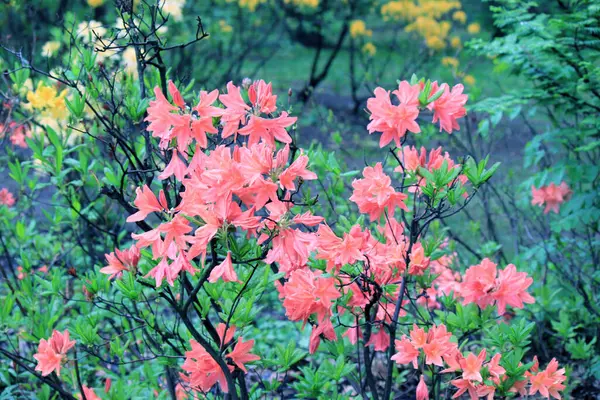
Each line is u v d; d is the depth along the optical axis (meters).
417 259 2.29
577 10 3.83
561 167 3.78
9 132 3.68
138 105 2.49
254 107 2.02
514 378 2.34
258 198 1.86
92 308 3.16
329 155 2.74
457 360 2.26
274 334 4.11
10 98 3.54
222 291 2.50
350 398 2.70
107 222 4.00
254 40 11.44
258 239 1.94
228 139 2.42
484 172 2.14
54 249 3.61
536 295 3.82
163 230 1.86
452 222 5.54
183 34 7.69
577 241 4.48
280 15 10.41
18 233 3.50
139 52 2.46
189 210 1.86
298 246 1.88
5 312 2.76
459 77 5.86
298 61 13.51
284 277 2.45
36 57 6.21
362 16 11.74
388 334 2.50
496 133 5.61
